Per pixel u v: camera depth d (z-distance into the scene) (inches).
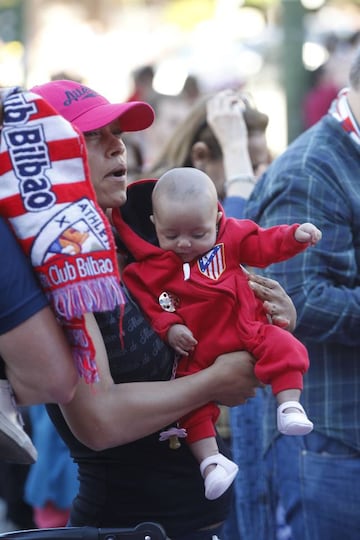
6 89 259.0
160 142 773.3
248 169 461.7
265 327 309.7
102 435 286.4
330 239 387.5
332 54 1002.1
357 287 388.8
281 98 1220.5
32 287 250.5
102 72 1341.0
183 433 301.1
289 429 303.6
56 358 253.6
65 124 254.5
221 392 303.1
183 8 1708.9
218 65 1176.8
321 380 395.9
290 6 936.9
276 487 425.4
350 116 398.9
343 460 392.5
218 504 316.5
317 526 400.5
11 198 250.4
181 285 309.9
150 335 301.4
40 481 531.8
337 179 391.5
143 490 306.3
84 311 246.7
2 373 261.4
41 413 531.5
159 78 1253.1
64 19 1421.0
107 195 300.2
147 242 314.7
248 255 315.9
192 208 303.6
